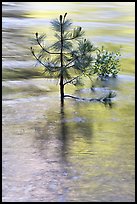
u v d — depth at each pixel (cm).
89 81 1241
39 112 962
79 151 752
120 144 788
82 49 1082
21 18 2444
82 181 643
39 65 1366
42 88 1152
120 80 1262
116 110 998
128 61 1481
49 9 2914
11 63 1391
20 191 610
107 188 624
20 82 1195
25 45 1664
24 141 791
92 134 837
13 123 885
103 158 725
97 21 2423
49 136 820
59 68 1075
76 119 923
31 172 667
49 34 1897
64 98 1077
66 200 590
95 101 1060
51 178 649
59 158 720
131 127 882
